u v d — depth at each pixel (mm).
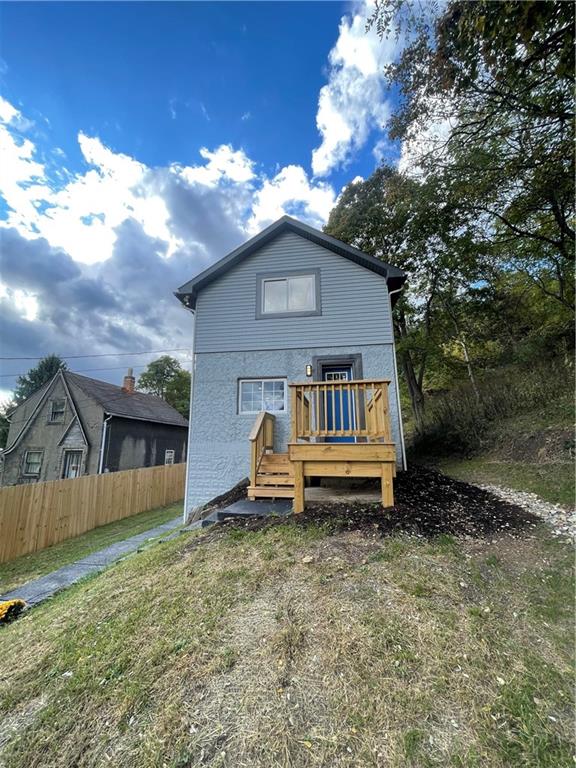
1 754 1887
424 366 13750
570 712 1797
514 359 10961
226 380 7914
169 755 1733
